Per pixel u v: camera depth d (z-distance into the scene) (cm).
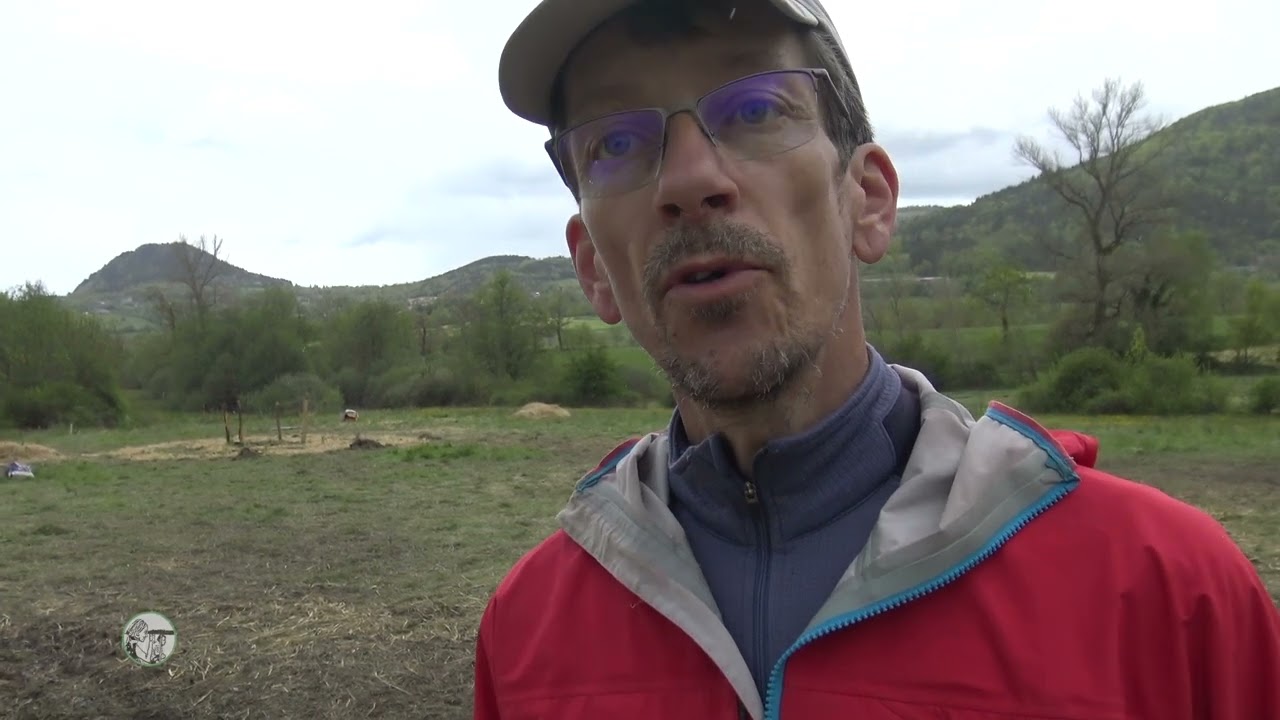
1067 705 120
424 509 1319
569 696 151
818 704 129
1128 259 3656
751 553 150
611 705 146
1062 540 130
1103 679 121
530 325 5078
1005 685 123
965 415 150
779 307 132
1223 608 124
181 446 2597
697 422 159
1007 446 138
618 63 143
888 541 133
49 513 1352
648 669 146
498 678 165
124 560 1006
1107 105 3628
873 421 147
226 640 709
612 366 4622
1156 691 122
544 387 4712
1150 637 124
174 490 1592
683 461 156
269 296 4781
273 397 4216
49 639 715
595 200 145
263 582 896
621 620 152
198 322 4662
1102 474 141
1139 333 3194
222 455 2286
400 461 1975
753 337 132
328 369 4988
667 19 140
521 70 152
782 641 140
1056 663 122
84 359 4128
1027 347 3853
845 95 151
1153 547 127
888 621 131
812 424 146
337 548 1050
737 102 135
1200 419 2750
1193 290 3622
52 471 1939
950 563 129
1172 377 2992
